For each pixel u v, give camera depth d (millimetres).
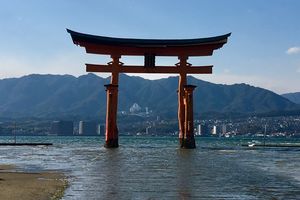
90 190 20000
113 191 19719
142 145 98062
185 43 64188
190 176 27109
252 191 20328
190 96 64312
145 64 64938
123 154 54156
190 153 57219
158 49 65000
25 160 43781
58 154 56000
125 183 22969
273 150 76438
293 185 22859
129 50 65125
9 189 19797
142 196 18250
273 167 35688
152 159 43969
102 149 68875
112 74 65062
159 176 26859
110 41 63750
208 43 64125
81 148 76938
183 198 17859
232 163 39438
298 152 68312
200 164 37500
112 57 65250
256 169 33312
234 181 24562
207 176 27250
